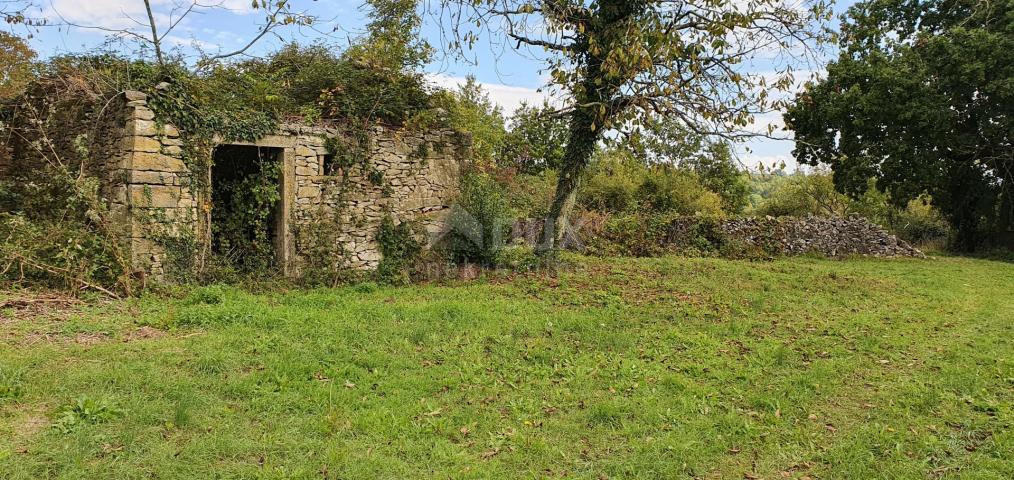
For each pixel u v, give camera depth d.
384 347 6.18
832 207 30.00
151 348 5.54
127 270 7.95
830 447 4.35
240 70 11.34
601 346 6.61
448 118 12.17
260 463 3.74
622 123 10.14
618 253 16.17
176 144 8.77
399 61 11.32
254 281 9.27
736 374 5.83
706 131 10.05
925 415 4.99
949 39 18.89
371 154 10.70
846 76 20.66
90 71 8.75
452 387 5.21
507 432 4.39
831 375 5.93
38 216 8.85
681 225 17.52
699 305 9.20
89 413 4.04
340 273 10.08
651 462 4.02
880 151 20.56
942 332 8.01
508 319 7.66
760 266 14.64
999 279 14.03
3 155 10.11
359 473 3.67
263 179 9.69
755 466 4.08
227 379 4.94
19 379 4.50
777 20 9.77
